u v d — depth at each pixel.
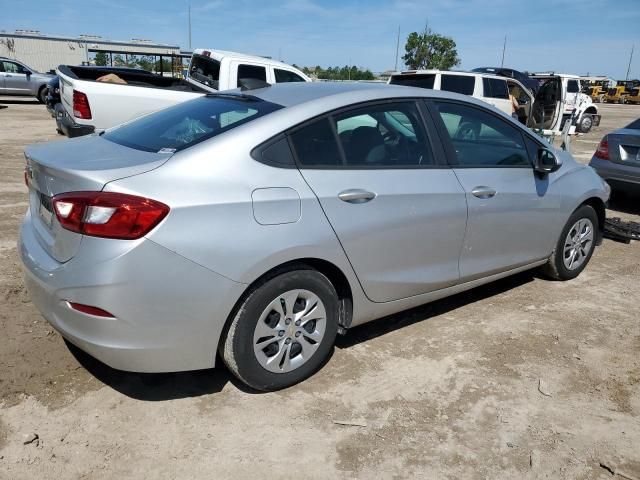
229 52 10.02
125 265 2.38
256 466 2.45
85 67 9.58
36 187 2.85
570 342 3.68
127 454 2.48
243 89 3.56
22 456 2.42
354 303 3.16
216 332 2.64
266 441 2.61
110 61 23.94
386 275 3.23
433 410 2.89
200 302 2.54
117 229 2.38
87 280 2.41
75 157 2.78
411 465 2.50
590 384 3.20
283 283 2.79
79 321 2.49
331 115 3.03
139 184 2.45
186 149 2.68
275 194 2.71
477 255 3.78
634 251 5.82
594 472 2.51
